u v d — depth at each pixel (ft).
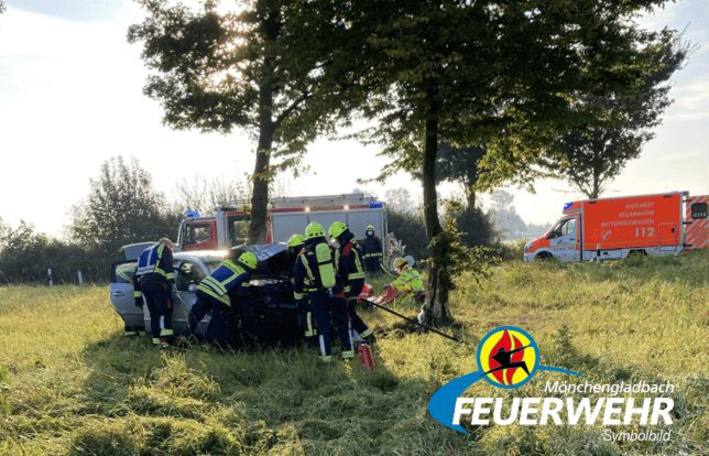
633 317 32.09
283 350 28.07
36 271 100.07
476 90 31.24
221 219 68.28
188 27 53.52
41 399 20.25
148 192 111.14
